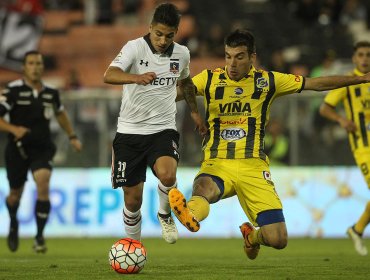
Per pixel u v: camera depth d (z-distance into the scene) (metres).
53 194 51.59
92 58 75.19
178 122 50.25
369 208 35.44
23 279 23.41
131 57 24.36
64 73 74.00
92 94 51.12
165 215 25.34
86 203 51.34
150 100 24.97
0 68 73.19
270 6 81.25
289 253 37.91
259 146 25.69
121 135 25.34
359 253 36.44
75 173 51.47
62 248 41.91
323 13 78.00
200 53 70.69
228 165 25.39
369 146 35.31
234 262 31.22
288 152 50.66
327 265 29.31
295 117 50.38
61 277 23.75
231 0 81.44
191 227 22.47
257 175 25.23
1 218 51.44
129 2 78.00
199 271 25.86
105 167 51.22
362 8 78.38
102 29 76.44
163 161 24.56
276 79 25.47
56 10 78.44
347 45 76.25
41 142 36.69
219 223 51.38
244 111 25.59
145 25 77.00
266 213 24.73
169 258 34.31
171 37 24.08
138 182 25.62
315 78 25.39
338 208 50.44
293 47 75.62
